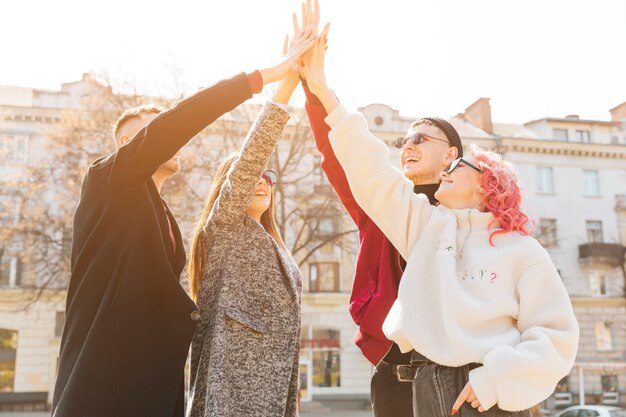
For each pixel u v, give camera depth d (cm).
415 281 219
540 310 205
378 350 264
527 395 189
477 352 197
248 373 242
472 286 210
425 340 208
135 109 278
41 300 2727
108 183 233
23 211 2222
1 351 2761
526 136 3731
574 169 3494
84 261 233
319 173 2616
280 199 2167
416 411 212
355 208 300
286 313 262
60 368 224
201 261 287
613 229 3456
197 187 2097
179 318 230
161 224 246
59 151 2109
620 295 3341
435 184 293
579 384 3131
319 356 2973
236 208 264
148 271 231
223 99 233
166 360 224
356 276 289
